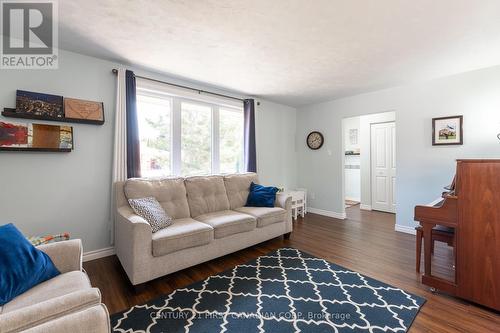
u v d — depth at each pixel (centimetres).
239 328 157
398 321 162
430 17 185
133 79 278
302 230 369
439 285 192
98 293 102
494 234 168
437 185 327
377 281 215
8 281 118
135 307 178
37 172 231
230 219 264
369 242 316
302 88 371
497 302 167
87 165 259
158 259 206
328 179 461
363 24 195
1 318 82
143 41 225
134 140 279
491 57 260
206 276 227
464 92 304
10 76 219
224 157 390
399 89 360
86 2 168
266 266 247
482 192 173
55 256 146
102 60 266
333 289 203
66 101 242
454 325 158
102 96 266
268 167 457
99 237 268
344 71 300
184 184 296
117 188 251
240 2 168
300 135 507
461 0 165
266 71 299
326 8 174
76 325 83
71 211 250
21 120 221
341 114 436
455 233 185
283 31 206
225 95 383
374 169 516
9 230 135
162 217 237
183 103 338
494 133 285
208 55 254
